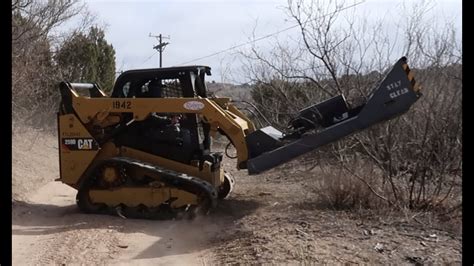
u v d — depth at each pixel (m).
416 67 8.61
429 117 8.04
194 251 6.72
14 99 14.07
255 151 8.60
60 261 6.14
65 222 8.00
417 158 8.27
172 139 8.74
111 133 8.71
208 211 8.35
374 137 8.54
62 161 8.71
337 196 8.45
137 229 7.73
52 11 18.05
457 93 7.95
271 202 9.48
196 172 8.73
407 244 6.51
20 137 14.34
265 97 13.01
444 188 8.59
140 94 9.01
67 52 20.86
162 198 8.41
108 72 23.53
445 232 6.98
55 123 17.33
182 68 8.86
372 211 7.96
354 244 6.53
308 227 7.30
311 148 8.21
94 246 6.74
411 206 8.01
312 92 11.82
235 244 6.83
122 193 8.45
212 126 8.80
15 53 14.19
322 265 5.79
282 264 5.88
